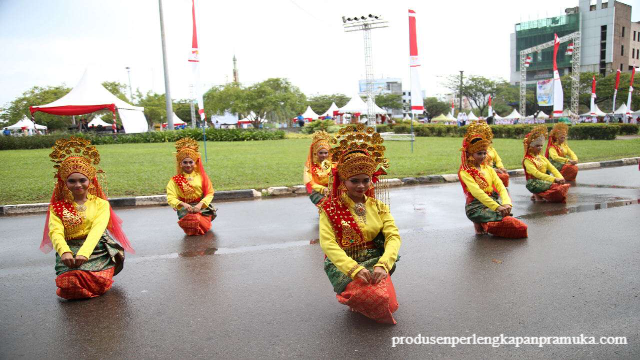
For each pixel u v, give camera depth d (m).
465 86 75.75
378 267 3.60
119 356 3.39
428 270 5.12
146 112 59.22
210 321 3.97
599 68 83.50
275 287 4.76
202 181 7.23
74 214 4.67
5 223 8.12
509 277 4.82
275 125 55.16
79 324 3.99
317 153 7.84
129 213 8.81
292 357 3.30
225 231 7.24
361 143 3.85
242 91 52.91
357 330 3.71
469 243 6.21
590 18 83.88
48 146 28.28
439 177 12.30
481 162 6.55
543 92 39.44
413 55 19.17
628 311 3.90
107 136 30.86
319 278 5.00
